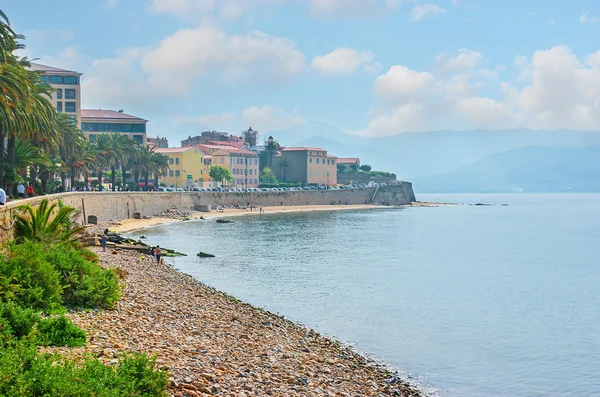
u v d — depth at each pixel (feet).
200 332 107.96
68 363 60.03
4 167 251.60
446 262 295.48
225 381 75.10
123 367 61.93
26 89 198.59
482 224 609.01
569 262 304.91
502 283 231.91
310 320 152.35
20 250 110.01
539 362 124.47
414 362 119.96
